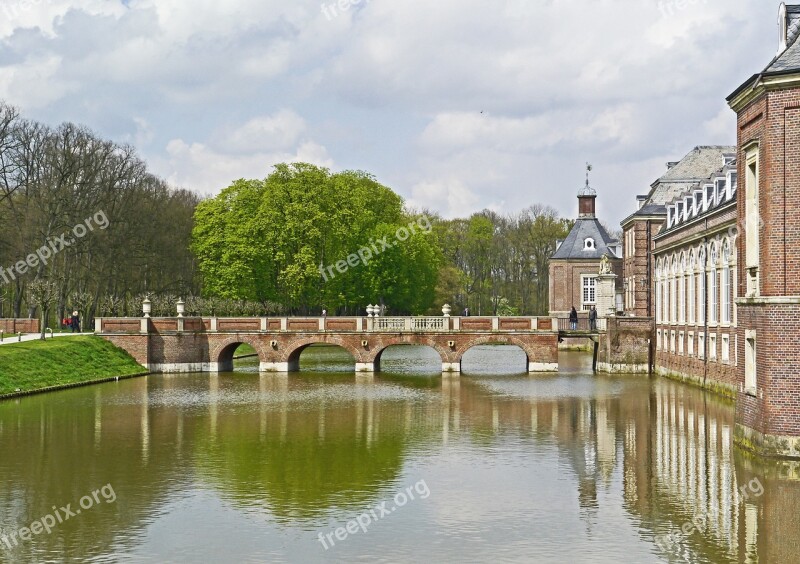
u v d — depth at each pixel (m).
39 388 54.03
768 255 29.53
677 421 41.50
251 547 23.06
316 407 47.72
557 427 40.34
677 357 61.81
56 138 73.56
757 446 30.75
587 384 59.31
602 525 24.50
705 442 35.75
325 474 30.88
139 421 42.59
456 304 125.19
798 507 25.70
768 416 29.86
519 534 23.86
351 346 69.81
